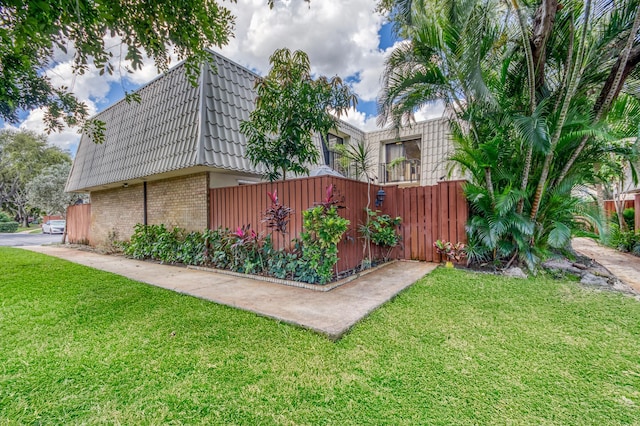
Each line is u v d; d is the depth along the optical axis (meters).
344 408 2.15
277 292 5.06
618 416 2.05
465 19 5.17
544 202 6.37
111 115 11.17
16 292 5.14
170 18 3.97
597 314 3.87
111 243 11.30
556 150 5.82
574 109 5.68
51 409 2.17
